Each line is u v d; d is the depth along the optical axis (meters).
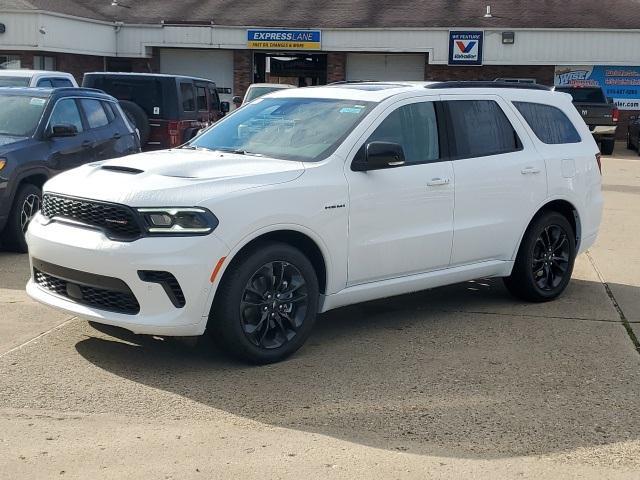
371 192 5.91
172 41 29.38
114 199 5.16
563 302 7.46
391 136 6.21
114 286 5.14
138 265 5.00
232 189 5.25
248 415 4.66
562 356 5.84
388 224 6.05
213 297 5.15
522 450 4.26
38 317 6.46
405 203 6.14
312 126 6.25
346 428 4.50
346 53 30.03
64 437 4.31
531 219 7.18
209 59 30.58
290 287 5.56
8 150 8.88
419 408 4.81
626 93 28.86
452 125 6.65
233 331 5.27
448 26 28.27
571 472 4.02
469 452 4.22
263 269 5.38
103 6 30.62
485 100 7.02
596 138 24.48
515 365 5.62
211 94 16.98
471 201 6.62
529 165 7.08
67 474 3.89
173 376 5.26
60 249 5.34
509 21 28.62
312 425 4.54
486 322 6.72
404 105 6.36
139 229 5.07
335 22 29.08
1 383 5.05
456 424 4.58
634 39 27.56
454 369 5.52
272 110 6.69
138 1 31.47
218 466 4.01
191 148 6.53
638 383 5.31
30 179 9.26
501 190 6.84
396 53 29.39
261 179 5.43
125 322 5.10
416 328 6.51
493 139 6.97
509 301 7.46
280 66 30.97
